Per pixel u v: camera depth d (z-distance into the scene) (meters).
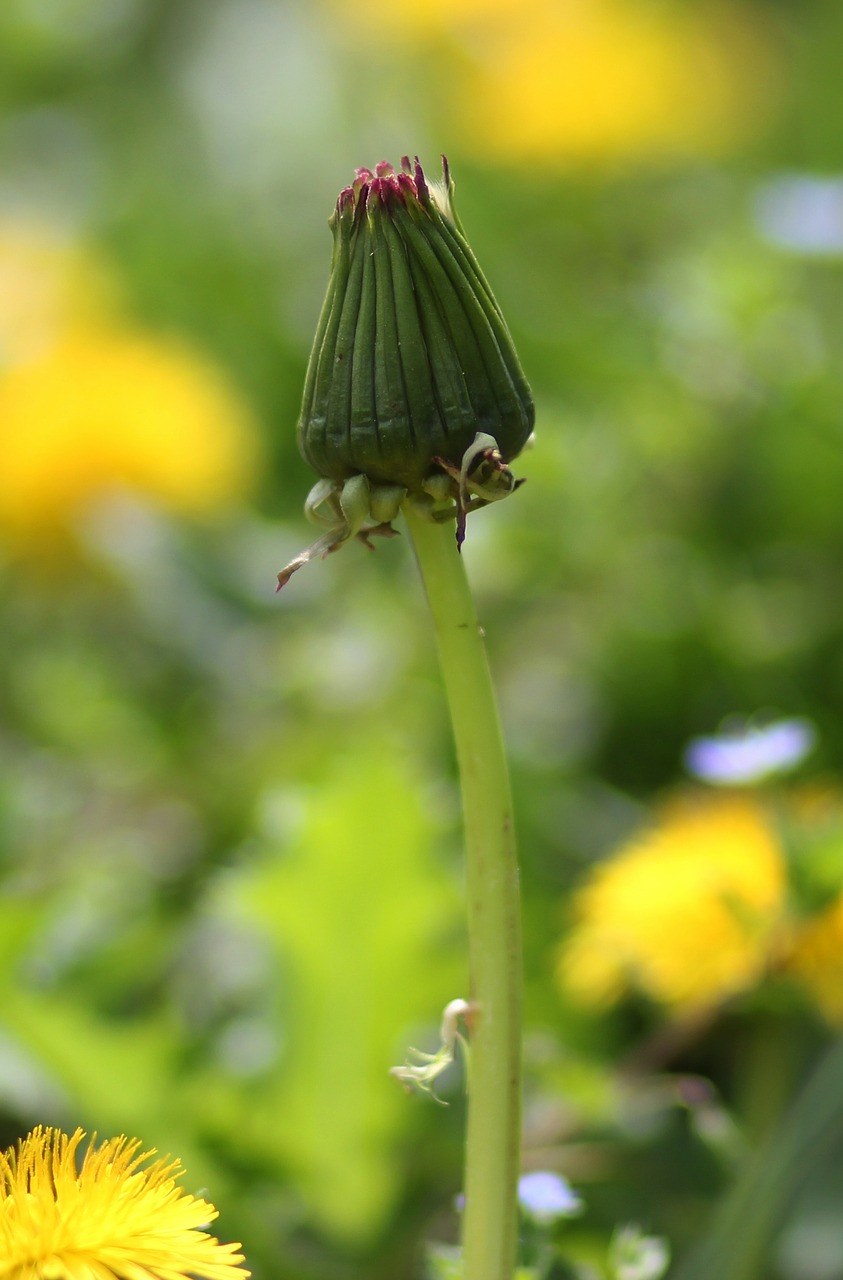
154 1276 0.31
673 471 0.71
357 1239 0.41
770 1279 0.39
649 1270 0.37
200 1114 0.41
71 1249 0.30
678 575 0.66
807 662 0.64
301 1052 0.42
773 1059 0.42
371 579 0.67
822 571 0.68
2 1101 0.42
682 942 0.40
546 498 0.67
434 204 0.32
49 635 0.73
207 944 0.49
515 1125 0.32
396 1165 0.42
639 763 0.63
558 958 0.48
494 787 0.32
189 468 0.69
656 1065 0.41
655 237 0.95
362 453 0.32
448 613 0.32
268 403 0.88
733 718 0.62
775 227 0.71
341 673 0.60
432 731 0.60
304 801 0.44
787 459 0.70
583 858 0.54
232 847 0.58
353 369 0.32
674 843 0.41
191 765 0.61
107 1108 0.41
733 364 0.72
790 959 0.39
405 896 0.42
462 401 0.32
